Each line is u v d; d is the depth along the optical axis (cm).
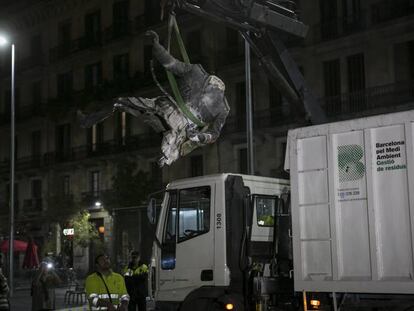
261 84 3431
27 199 4966
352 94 3027
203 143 821
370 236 729
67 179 4703
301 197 791
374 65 2977
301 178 794
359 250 738
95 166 4438
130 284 1397
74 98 4531
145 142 4022
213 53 3688
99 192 4356
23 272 3819
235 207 921
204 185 938
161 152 806
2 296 959
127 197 3572
